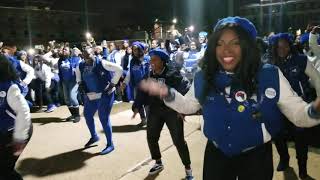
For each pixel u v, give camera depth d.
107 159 4.71
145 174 4.13
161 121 3.81
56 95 8.54
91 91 4.95
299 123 1.78
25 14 22.83
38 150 5.23
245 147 1.86
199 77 1.94
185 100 2.04
